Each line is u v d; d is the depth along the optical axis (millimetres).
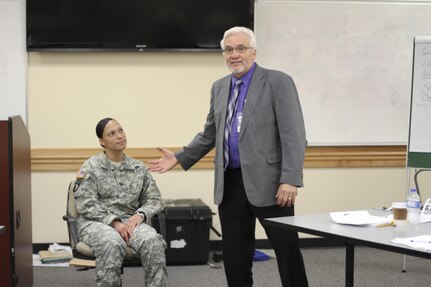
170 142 4871
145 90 4824
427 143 4211
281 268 2922
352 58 4980
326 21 4926
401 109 5062
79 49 4633
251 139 2889
